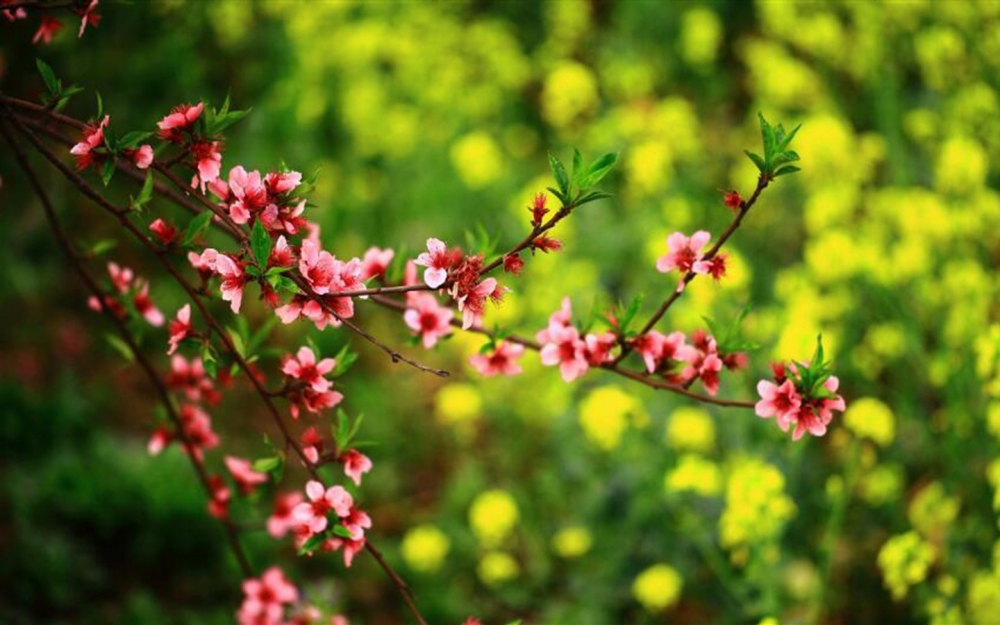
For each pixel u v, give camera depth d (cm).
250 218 202
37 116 268
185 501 500
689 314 477
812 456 488
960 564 409
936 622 385
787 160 211
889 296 507
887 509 467
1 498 497
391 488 553
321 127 707
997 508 375
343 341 614
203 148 204
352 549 229
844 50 658
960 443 445
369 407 581
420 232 650
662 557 466
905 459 491
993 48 575
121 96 660
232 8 696
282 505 312
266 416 583
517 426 560
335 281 197
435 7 779
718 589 457
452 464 577
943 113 606
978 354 439
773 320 484
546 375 549
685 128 629
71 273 637
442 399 527
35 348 593
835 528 413
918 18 616
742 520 396
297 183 203
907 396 485
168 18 686
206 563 498
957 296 475
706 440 447
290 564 503
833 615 455
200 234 220
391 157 678
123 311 290
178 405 303
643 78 695
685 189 618
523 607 495
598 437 454
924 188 611
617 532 481
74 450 535
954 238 518
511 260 193
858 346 525
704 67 734
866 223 550
